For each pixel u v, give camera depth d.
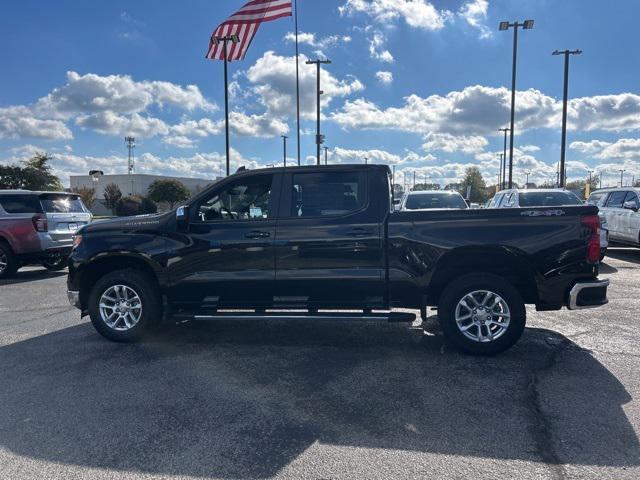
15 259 10.84
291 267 5.42
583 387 4.32
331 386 4.44
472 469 3.05
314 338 6.01
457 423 3.67
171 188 59.06
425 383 4.47
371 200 5.37
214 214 5.70
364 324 6.66
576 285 4.98
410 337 6.01
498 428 3.58
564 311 7.21
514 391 4.25
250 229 5.49
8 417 3.87
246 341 5.91
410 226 5.22
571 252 5.01
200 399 4.18
